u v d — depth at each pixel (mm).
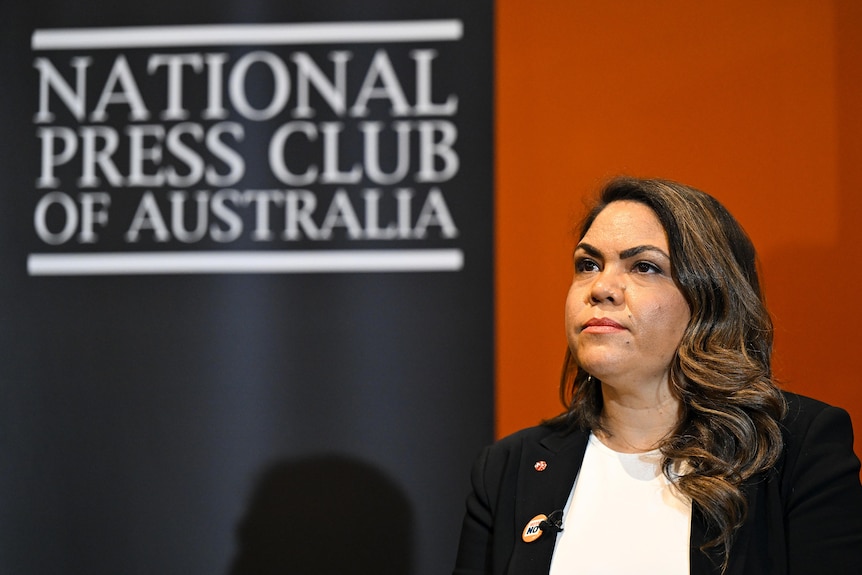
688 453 3412
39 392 6184
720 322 3545
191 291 6148
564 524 3551
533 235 6004
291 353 6082
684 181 5922
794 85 5871
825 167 5809
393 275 6059
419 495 5961
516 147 6051
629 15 6035
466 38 6117
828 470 3326
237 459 6070
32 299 6215
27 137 6285
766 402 3451
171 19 6266
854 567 3160
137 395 6145
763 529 3328
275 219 6133
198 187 6184
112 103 6266
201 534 6059
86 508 6113
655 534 3379
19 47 6324
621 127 6000
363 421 6027
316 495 6008
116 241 6199
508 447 4012
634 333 3482
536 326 5969
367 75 6148
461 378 5992
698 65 5965
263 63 6207
